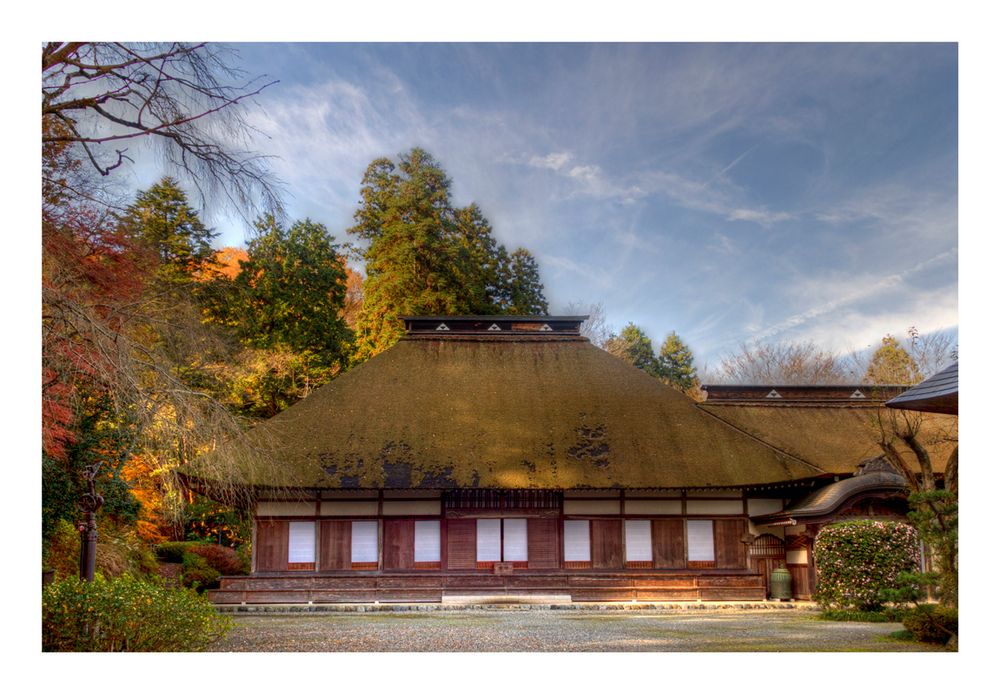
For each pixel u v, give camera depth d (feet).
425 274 111.14
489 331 78.07
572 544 63.87
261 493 61.41
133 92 41.06
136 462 57.41
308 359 99.76
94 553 40.01
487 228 121.90
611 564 63.72
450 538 63.16
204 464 42.80
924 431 71.36
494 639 41.81
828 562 51.26
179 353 56.65
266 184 43.14
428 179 118.32
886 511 58.03
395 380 71.56
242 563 75.82
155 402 37.42
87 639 30.83
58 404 39.47
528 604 58.18
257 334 96.43
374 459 63.26
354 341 107.14
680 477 63.62
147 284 50.21
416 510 63.21
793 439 71.92
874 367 119.65
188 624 33.06
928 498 38.78
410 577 60.64
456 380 72.28
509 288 121.90
